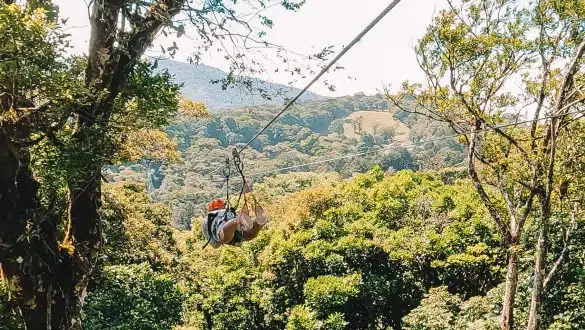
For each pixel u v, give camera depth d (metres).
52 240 8.38
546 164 15.55
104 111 8.10
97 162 7.84
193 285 28.02
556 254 18.08
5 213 7.65
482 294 24.16
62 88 6.33
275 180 82.06
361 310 25.36
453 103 16.48
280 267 26.64
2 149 7.18
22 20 5.56
